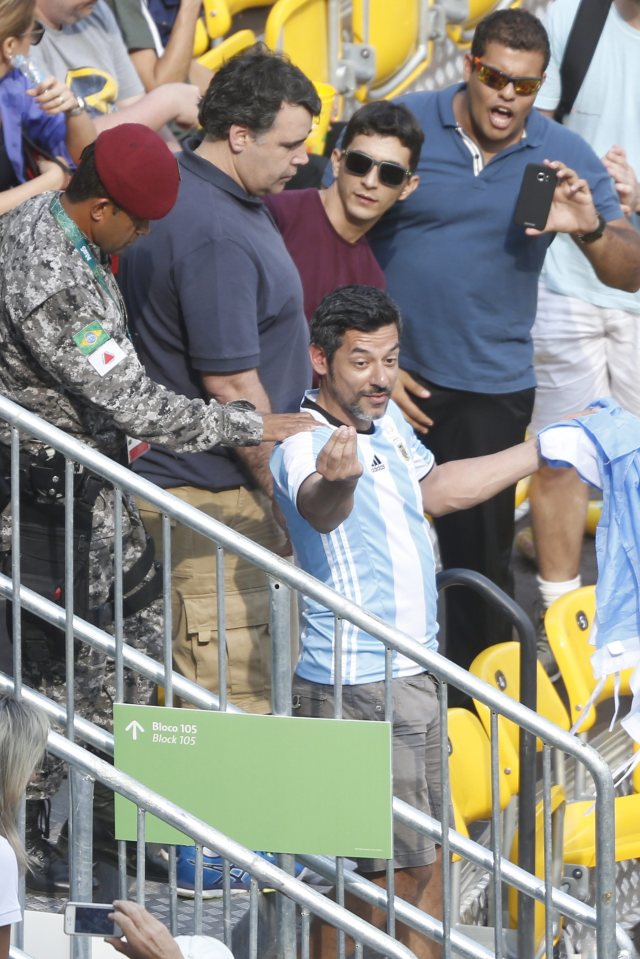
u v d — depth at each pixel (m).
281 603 12.20
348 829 12.09
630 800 19.11
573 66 23.50
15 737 11.16
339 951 12.41
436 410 20.30
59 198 13.18
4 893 10.83
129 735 12.33
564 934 17.84
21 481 13.41
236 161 15.58
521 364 20.39
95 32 19.86
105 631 14.43
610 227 20.16
